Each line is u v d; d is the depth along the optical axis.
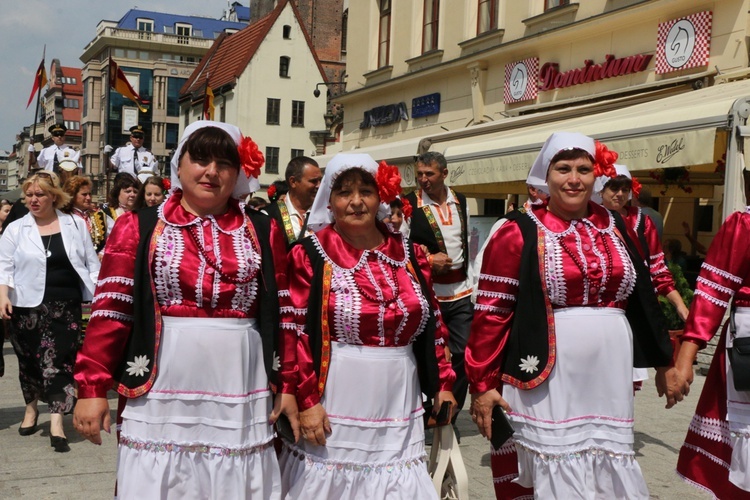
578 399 3.48
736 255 3.71
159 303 3.09
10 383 8.41
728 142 8.63
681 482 5.16
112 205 8.06
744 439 3.64
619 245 3.59
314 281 3.43
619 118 10.92
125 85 24.66
